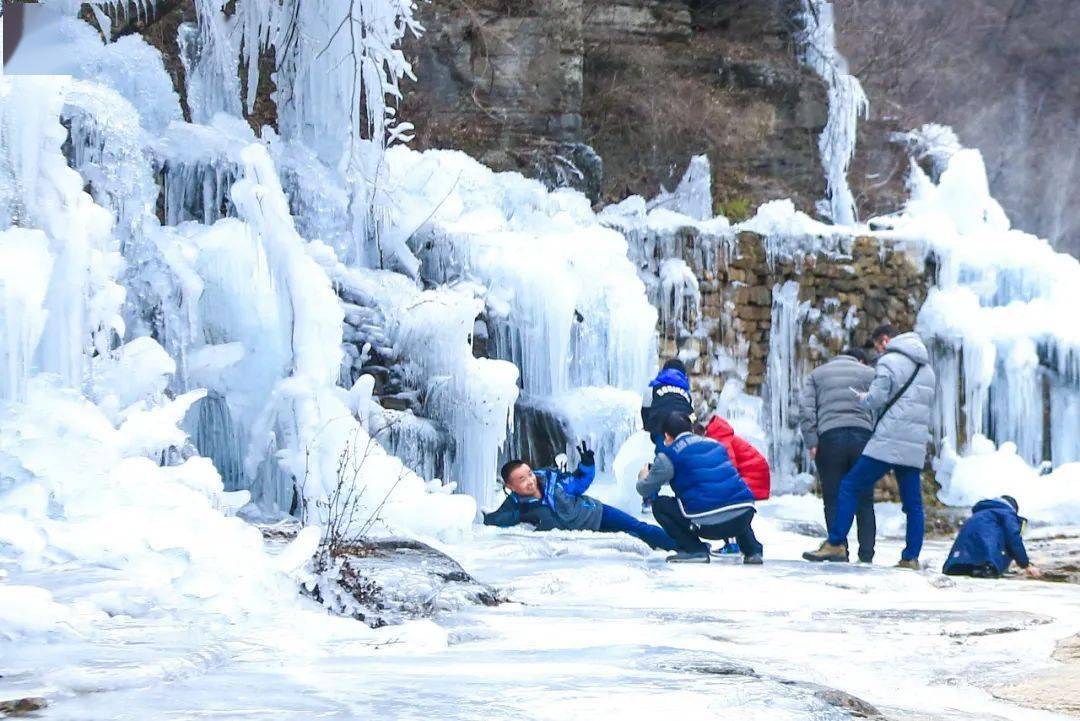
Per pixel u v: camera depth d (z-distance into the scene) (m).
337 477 14.61
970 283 30.67
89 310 13.10
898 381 14.58
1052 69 54.41
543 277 21.69
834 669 7.30
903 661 7.68
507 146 28.88
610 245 23.30
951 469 28.83
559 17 29.38
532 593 10.66
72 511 8.93
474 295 21.56
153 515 8.74
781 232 27.95
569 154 29.41
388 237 21.59
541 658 6.75
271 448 16.47
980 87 53.91
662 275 26.20
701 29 38.38
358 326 19.38
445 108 28.56
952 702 6.50
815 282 28.22
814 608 10.20
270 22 22.25
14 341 10.93
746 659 7.46
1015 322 29.73
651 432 15.87
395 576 9.33
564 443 21.34
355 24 21.67
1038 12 54.09
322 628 7.40
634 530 16.12
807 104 36.53
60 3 20.17
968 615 9.83
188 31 23.83
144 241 17.45
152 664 5.68
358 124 21.61
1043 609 10.61
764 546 17.92
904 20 52.53
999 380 29.73
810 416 15.79
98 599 7.21
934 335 29.30
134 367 13.73
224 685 5.55
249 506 16.36
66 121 17.28
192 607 7.48
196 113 22.45
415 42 28.27
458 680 5.88
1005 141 54.22
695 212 33.25
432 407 19.28
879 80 51.88
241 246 17.56
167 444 11.01
